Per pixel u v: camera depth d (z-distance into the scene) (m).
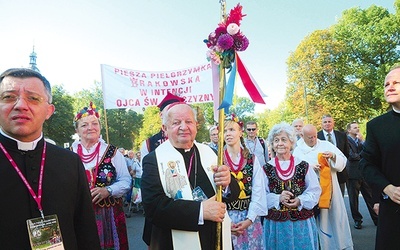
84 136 3.38
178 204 2.05
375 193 2.56
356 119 31.23
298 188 3.22
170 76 5.13
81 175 1.90
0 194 1.57
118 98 4.95
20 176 1.65
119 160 3.46
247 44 2.17
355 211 6.20
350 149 6.39
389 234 2.45
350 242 4.30
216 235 2.10
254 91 2.27
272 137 3.42
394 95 2.46
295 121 6.20
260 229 3.14
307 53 33.03
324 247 4.24
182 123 2.30
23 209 1.60
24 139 1.71
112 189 3.18
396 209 2.42
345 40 33.59
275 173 3.30
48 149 1.82
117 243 3.21
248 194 3.08
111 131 41.38
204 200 2.15
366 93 31.86
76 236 1.85
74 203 1.82
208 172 2.33
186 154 2.35
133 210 9.33
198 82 5.11
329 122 6.15
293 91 34.59
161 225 2.09
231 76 2.17
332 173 4.38
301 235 3.11
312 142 4.55
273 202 3.21
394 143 2.47
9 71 1.67
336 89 31.62
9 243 1.53
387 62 32.34
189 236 2.07
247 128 6.05
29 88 1.65
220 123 2.15
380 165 2.64
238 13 2.19
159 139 4.02
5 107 1.63
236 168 3.10
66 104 33.53
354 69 32.62
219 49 2.16
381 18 33.34
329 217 4.33
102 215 3.18
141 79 5.07
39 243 1.58
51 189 1.70
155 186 2.18
